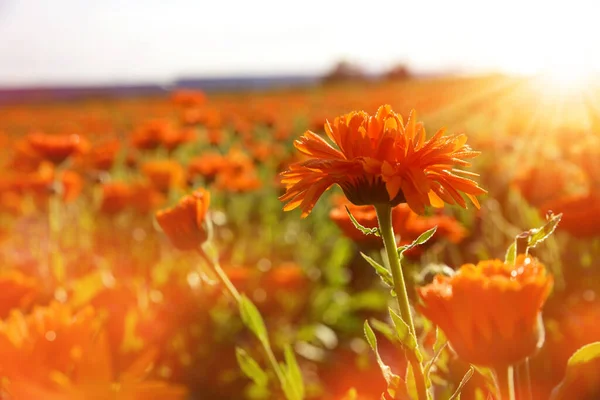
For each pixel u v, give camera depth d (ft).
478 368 0.82
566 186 2.50
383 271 0.83
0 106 24.03
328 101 13.21
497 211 2.34
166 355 2.33
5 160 6.44
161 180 3.54
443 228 1.52
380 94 17.97
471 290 0.74
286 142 7.83
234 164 4.23
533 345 0.75
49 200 3.42
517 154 4.03
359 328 3.13
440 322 0.77
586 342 1.58
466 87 17.31
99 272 2.54
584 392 1.37
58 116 15.69
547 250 1.91
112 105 21.30
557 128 4.02
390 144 0.85
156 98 24.32
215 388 2.60
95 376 0.82
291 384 1.13
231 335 2.74
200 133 6.81
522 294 0.74
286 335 3.05
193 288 2.72
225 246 3.83
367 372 2.40
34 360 0.89
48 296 2.28
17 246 3.50
